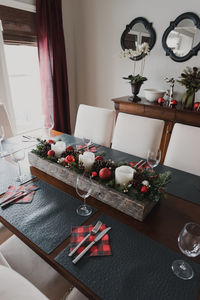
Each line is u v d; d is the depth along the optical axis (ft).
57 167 3.79
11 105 8.61
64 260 2.33
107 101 10.62
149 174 3.32
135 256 2.41
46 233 2.69
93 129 6.54
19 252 3.43
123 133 5.89
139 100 8.44
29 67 9.53
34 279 3.06
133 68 9.18
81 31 10.21
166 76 8.43
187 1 7.18
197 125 7.00
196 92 7.69
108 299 1.97
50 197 3.41
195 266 2.31
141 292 2.03
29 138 5.88
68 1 9.70
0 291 1.72
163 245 2.57
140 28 8.40
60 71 9.66
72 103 11.70
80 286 2.09
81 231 2.72
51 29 8.71
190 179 4.02
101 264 2.30
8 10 7.52
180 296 2.01
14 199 3.29
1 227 4.39
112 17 9.02
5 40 7.77
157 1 7.75
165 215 3.08
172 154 5.05
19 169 3.99
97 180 3.35
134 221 2.95
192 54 7.52
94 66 10.41
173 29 7.66
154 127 5.45
